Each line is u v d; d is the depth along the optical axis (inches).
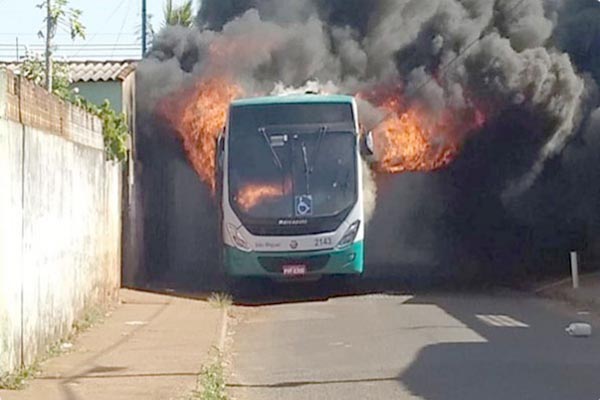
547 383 559.8
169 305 946.7
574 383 559.8
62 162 667.4
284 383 580.1
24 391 510.6
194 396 507.2
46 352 617.6
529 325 820.6
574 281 1075.9
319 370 622.5
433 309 939.3
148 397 506.6
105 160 866.8
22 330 554.3
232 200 1018.1
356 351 695.1
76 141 728.3
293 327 838.5
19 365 548.1
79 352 649.6
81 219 743.7
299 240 1006.4
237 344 746.8
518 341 729.0
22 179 552.7
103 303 859.4
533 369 605.6
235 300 1051.3
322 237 1007.0
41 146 599.8
